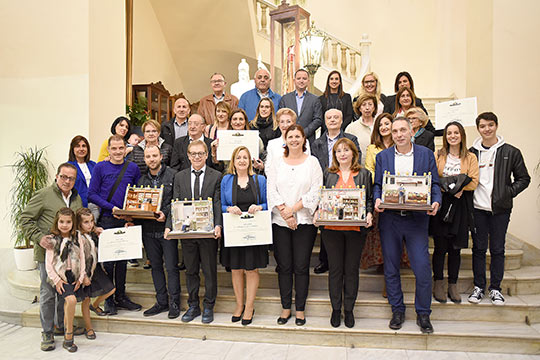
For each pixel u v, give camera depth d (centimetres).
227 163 372
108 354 303
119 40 533
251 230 306
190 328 328
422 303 301
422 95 876
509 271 371
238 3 802
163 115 766
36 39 484
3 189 488
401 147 305
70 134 477
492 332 299
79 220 315
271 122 383
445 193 308
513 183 323
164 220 330
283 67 560
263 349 306
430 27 871
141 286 388
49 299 312
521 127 445
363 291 360
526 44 444
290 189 311
